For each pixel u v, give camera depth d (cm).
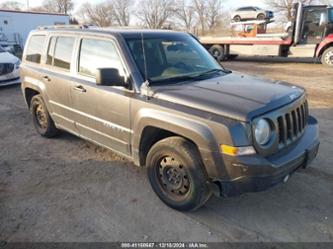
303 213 324
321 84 1007
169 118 302
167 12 5369
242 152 266
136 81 338
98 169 428
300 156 301
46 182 395
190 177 303
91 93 390
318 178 389
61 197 361
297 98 321
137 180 397
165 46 390
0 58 959
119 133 369
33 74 512
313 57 1562
